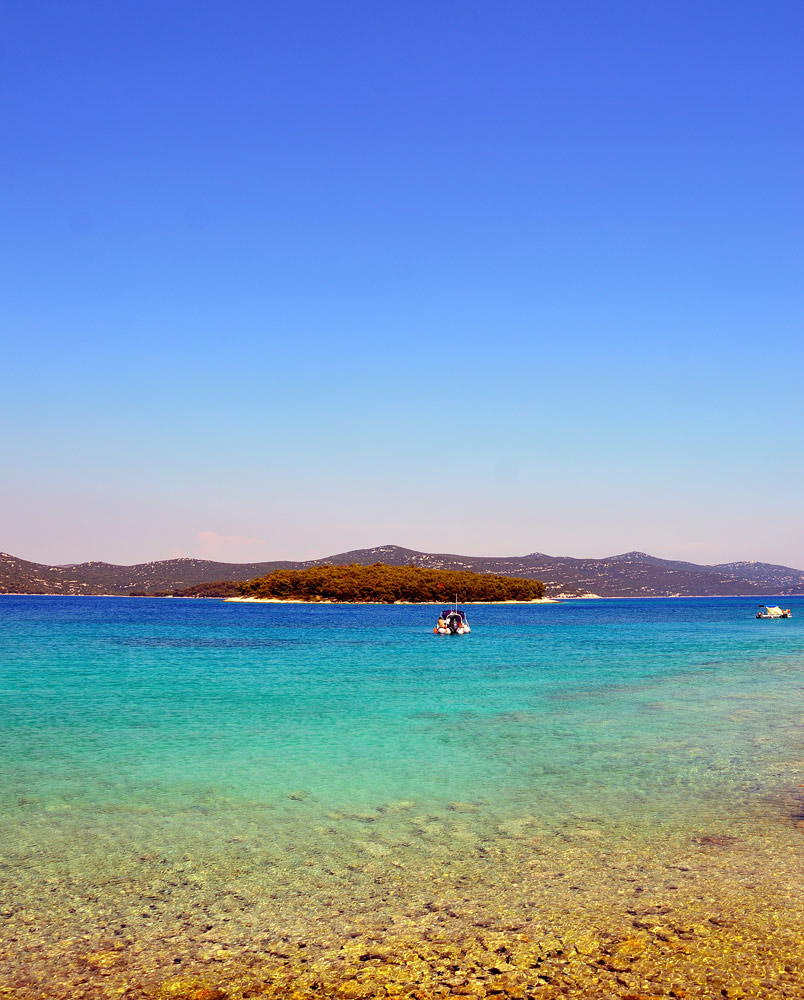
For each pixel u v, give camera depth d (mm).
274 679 36406
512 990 7309
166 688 32500
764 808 14023
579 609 199875
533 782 16188
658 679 37156
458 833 12570
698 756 18812
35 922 9047
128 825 13039
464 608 194000
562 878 10414
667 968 7719
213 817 13531
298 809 14078
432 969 7777
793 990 7238
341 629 88688
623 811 13875
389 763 18125
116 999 7223
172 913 9305
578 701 29250
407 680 36375
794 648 59188
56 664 42750
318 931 8758
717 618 132625
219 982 7551
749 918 8961
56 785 15883
